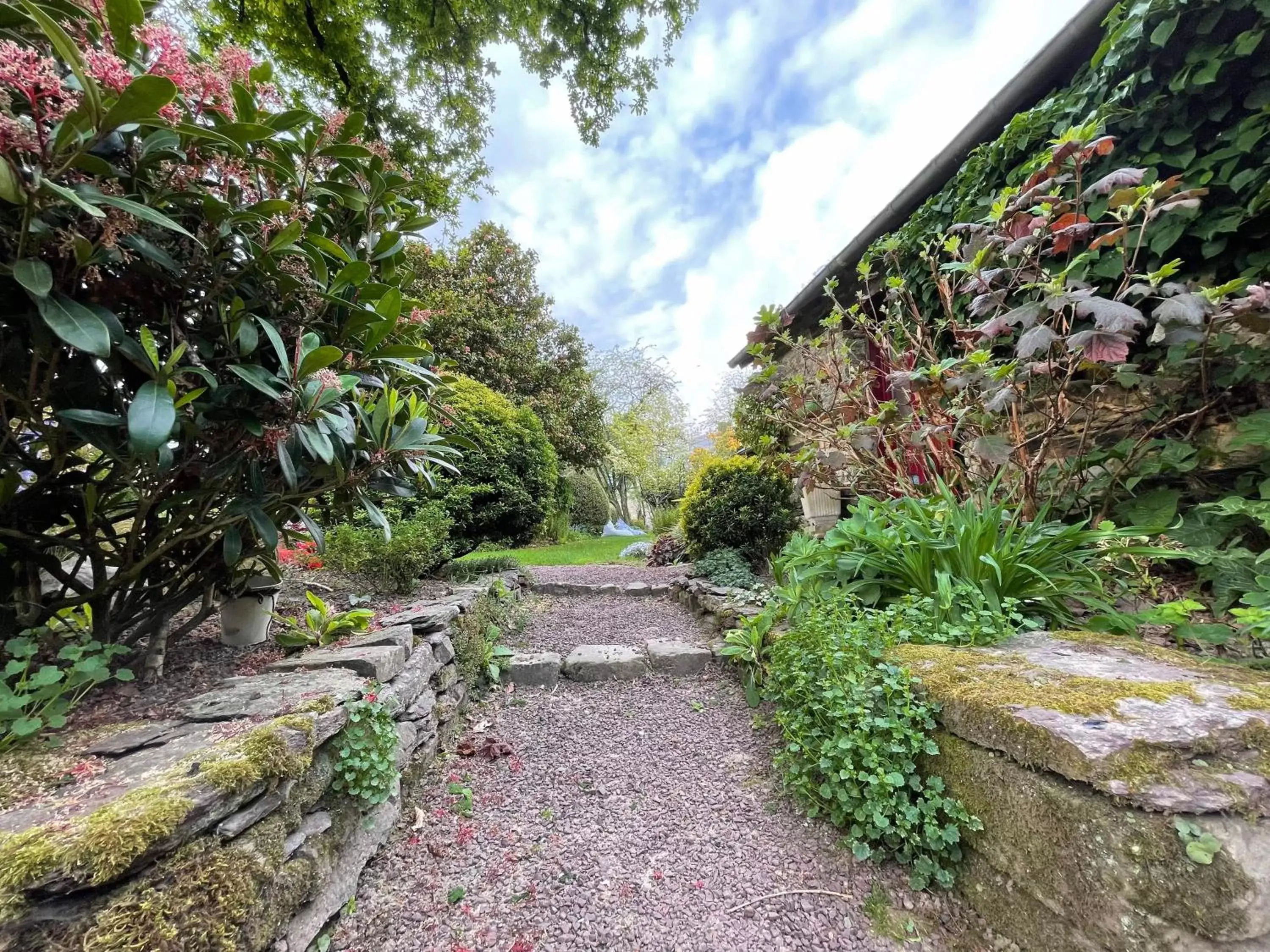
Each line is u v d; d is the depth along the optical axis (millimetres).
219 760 1045
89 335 1066
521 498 4684
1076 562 1974
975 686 1399
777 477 4434
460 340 9734
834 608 1920
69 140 1004
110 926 802
